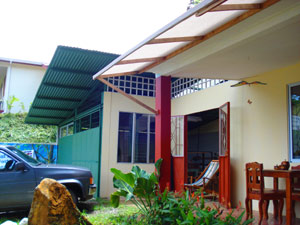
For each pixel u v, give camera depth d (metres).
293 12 4.11
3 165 6.86
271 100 7.11
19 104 19.69
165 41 5.06
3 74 21.19
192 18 4.37
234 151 8.10
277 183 6.38
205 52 5.73
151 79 11.27
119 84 10.58
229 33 5.07
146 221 5.01
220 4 3.71
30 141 19.11
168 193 5.25
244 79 7.87
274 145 6.96
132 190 5.82
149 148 10.81
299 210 6.20
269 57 6.00
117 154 10.20
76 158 12.56
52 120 16.31
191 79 10.25
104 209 7.61
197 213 4.41
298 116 6.51
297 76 6.52
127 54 5.36
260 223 5.55
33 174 6.89
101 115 10.34
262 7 4.12
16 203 6.70
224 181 7.82
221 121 8.48
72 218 4.45
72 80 10.15
